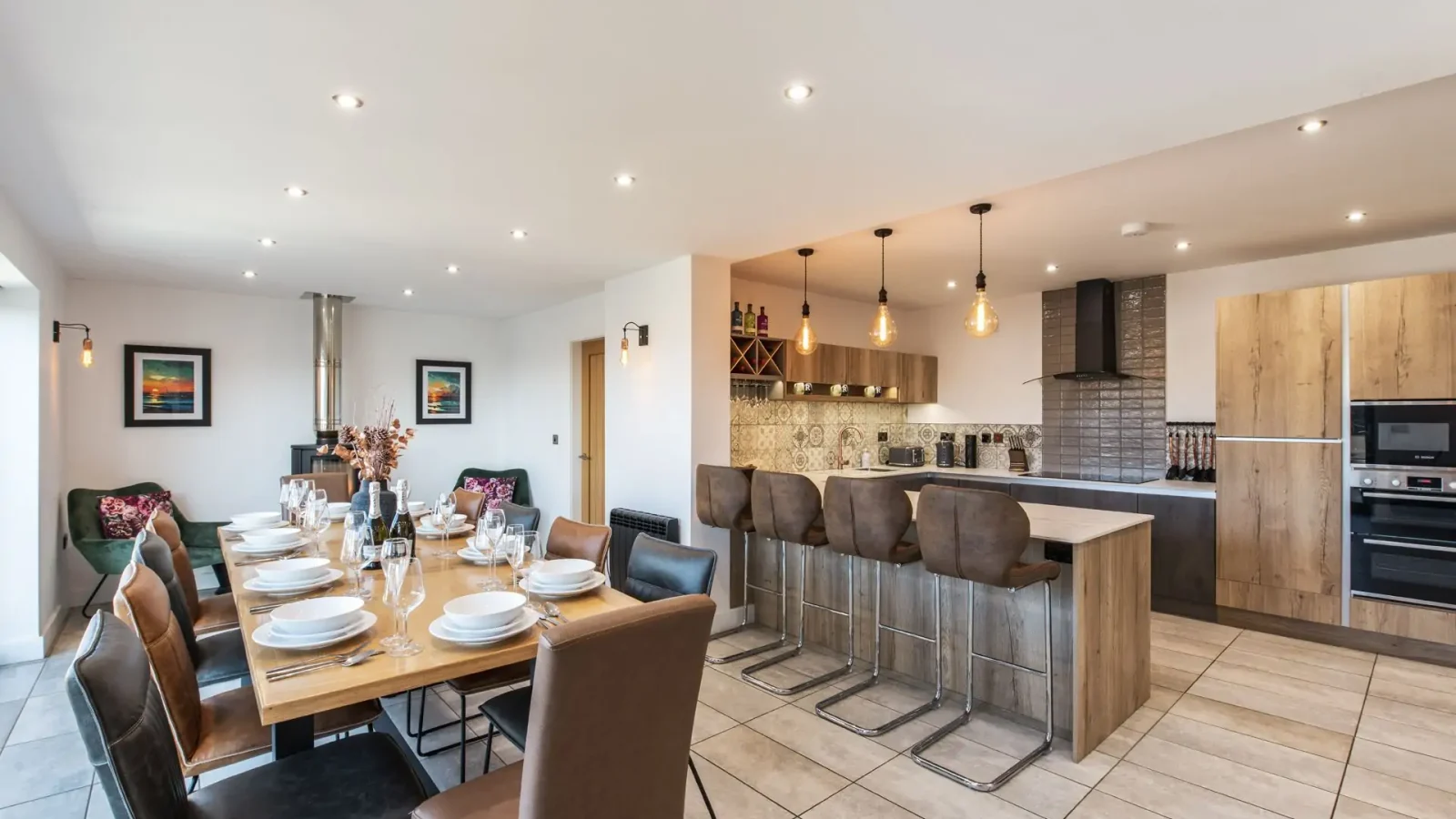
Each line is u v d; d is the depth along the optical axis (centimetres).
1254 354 424
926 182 275
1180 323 497
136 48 172
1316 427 402
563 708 121
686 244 377
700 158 250
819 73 187
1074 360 556
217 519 525
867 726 286
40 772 252
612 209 312
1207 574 441
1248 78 189
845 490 313
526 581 223
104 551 420
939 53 176
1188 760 258
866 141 234
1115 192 321
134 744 123
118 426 488
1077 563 257
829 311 601
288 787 156
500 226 339
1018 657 296
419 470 633
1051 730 267
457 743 275
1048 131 225
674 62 181
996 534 253
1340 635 392
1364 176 297
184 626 233
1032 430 583
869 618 359
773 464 559
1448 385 360
